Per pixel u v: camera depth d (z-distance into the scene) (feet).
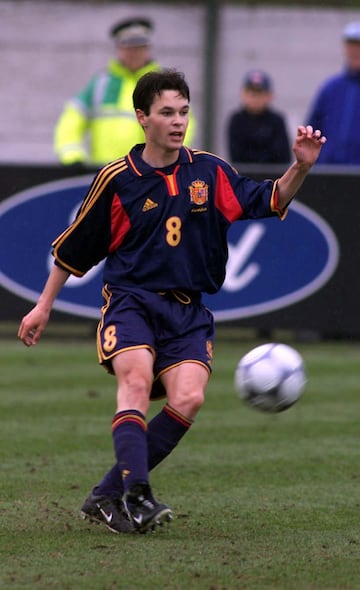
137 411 59.88
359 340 145.28
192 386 61.46
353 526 64.85
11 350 138.21
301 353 136.87
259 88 153.99
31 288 141.18
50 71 230.89
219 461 83.61
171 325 62.13
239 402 108.37
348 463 83.15
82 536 61.62
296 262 139.64
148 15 229.66
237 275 140.26
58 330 154.20
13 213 140.77
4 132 232.73
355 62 151.02
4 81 231.30
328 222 138.92
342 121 151.23
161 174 62.13
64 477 77.51
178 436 61.93
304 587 52.13
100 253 64.64
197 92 231.30
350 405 107.04
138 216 62.13
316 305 140.15
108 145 148.05
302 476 78.79
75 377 119.85
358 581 53.26
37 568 54.95
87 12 229.25
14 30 230.07
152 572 54.29
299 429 96.12
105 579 53.01
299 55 231.91
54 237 140.77
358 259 139.23
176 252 62.28
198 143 231.50
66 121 149.18
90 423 97.19
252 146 155.12
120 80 148.15
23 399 107.65
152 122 61.52
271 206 62.28
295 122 232.12
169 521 59.26
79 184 140.36
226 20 230.68
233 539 61.41
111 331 61.77
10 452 85.66
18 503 69.72
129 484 58.59
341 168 138.62
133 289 62.49
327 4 233.96
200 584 52.39
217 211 62.80
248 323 140.56
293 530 63.72
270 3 231.71
